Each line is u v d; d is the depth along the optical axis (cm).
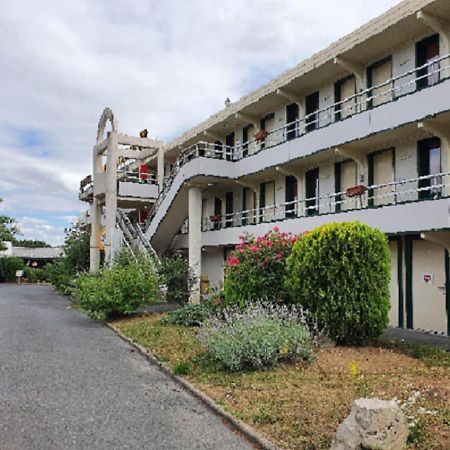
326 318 1042
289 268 1137
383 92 1587
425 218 1291
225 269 1295
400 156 1572
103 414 667
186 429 608
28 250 6850
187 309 1538
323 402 666
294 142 1902
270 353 867
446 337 1273
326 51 1747
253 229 2081
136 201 3019
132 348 1178
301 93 2064
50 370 933
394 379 784
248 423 604
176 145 2970
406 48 1576
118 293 1645
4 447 549
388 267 1073
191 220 2294
